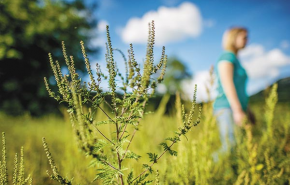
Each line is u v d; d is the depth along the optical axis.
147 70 1.29
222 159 2.55
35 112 12.75
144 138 3.30
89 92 1.35
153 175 1.97
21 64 14.58
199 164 2.15
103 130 2.71
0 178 1.43
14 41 14.13
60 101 1.35
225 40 3.24
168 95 4.27
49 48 15.71
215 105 3.06
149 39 1.29
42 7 16.53
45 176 2.55
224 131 2.85
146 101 1.41
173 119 4.25
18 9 14.76
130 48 1.32
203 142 2.42
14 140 4.10
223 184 2.19
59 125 5.89
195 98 1.43
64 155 2.98
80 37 17.73
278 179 2.19
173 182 2.04
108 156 1.54
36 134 4.76
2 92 13.85
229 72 2.95
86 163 2.64
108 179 1.31
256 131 3.26
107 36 1.32
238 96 3.10
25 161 2.81
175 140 1.44
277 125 3.19
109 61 1.33
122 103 1.40
